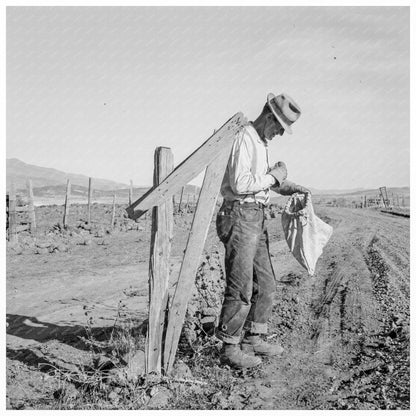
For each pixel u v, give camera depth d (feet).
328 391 16.78
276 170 18.15
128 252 50.55
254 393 16.63
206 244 52.11
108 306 28.43
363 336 22.34
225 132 17.22
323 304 27.99
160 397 15.96
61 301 29.84
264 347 19.95
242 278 18.10
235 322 18.33
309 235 19.97
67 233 61.41
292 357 20.06
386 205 196.13
